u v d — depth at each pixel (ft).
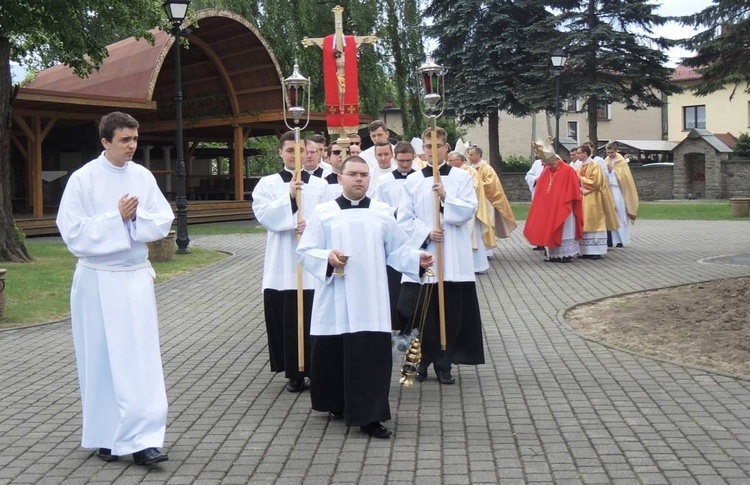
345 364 20.63
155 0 62.75
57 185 105.81
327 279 20.65
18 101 77.82
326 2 118.11
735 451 19.06
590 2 130.11
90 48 62.08
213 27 94.12
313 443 20.27
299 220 23.80
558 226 53.57
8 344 32.40
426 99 25.31
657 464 18.33
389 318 20.93
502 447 19.70
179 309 40.24
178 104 61.98
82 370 19.08
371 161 36.76
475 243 37.88
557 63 91.61
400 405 23.47
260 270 54.13
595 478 17.58
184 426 21.80
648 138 204.23
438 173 25.03
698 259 54.49
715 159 145.48
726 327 30.42
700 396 23.57
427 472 18.15
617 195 61.87
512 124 188.65
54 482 17.90
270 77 99.35
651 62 130.41
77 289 18.86
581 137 196.75
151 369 18.92
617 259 55.57
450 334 25.63
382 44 121.19
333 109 41.63
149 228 18.78
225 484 17.66
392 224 21.18
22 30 55.47
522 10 134.10
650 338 30.71
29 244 70.49
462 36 135.33
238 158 104.37
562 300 39.96
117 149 18.94
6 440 20.86
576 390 24.58
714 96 174.70
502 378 26.21
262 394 24.97
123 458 19.36
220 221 99.19
